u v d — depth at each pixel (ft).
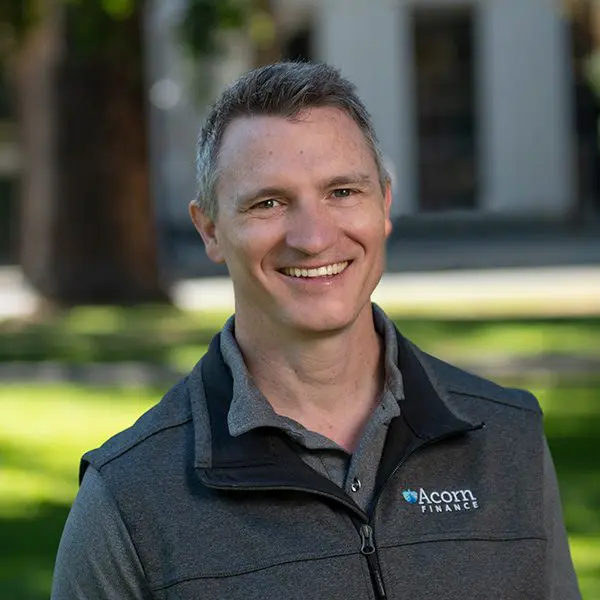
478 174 137.49
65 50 75.66
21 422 45.73
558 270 95.76
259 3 77.05
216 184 12.84
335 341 12.89
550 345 60.44
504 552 12.71
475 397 13.55
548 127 136.46
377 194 12.91
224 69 94.89
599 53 122.01
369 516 12.56
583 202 136.67
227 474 12.41
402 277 93.97
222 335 13.19
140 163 77.82
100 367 55.88
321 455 12.77
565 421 44.57
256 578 12.23
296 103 12.64
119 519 12.47
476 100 137.28
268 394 13.10
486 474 13.03
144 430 12.91
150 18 78.95
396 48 135.13
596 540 30.91
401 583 12.37
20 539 31.81
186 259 111.04
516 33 135.54
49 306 77.20
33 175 78.84
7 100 122.01
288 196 12.59
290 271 12.70
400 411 12.93
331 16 134.31
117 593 12.45
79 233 77.56
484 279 91.25
